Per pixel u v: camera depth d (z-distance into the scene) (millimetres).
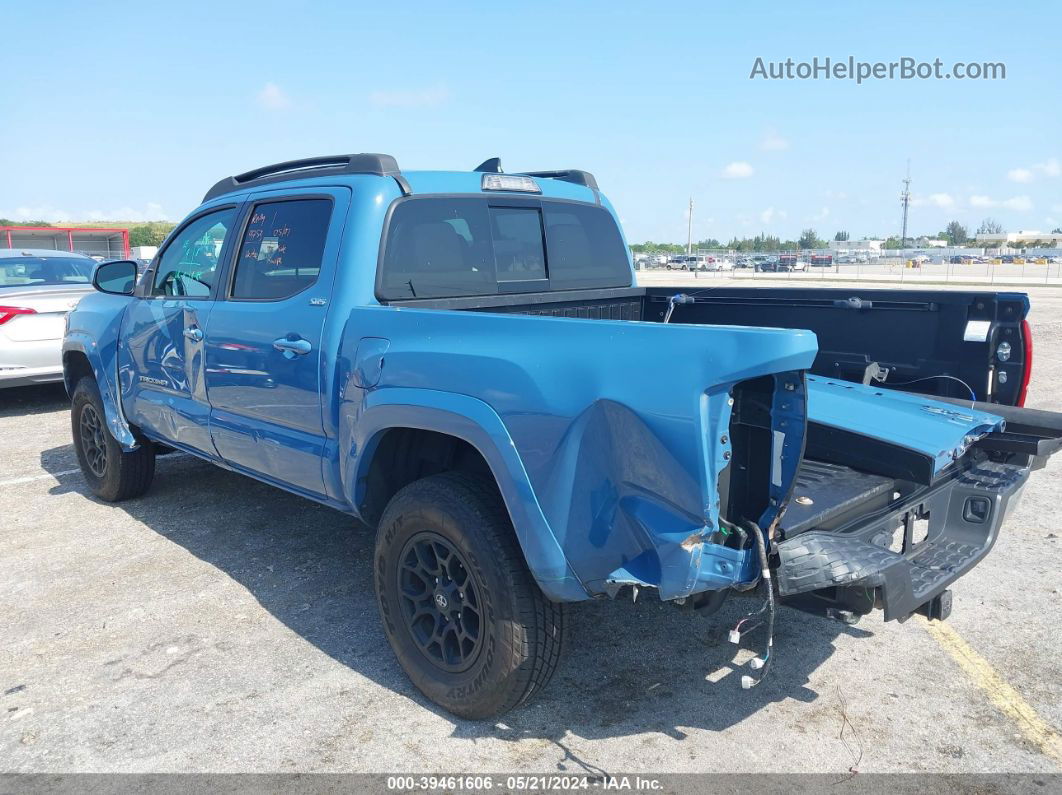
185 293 4648
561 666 3541
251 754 2959
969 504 3240
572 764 2881
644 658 3607
